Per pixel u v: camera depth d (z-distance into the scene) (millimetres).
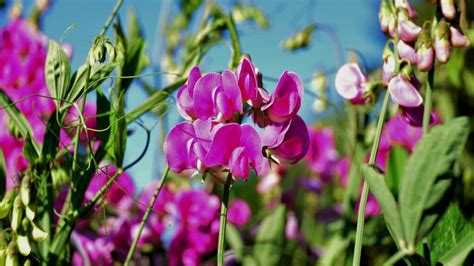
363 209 426
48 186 479
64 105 488
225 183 417
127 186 598
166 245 630
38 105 555
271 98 413
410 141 617
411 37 441
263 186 756
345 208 617
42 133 546
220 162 411
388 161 469
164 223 624
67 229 477
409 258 419
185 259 612
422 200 396
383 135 624
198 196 620
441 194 395
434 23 438
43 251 477
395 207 402
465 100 658
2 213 435
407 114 453
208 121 415
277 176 754
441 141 391
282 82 413
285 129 417
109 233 578
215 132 404
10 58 570
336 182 838
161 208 619
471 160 641
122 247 583
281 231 626
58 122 457
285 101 415
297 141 423
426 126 441
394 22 455
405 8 449
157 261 624
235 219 717
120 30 495
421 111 452
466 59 617
